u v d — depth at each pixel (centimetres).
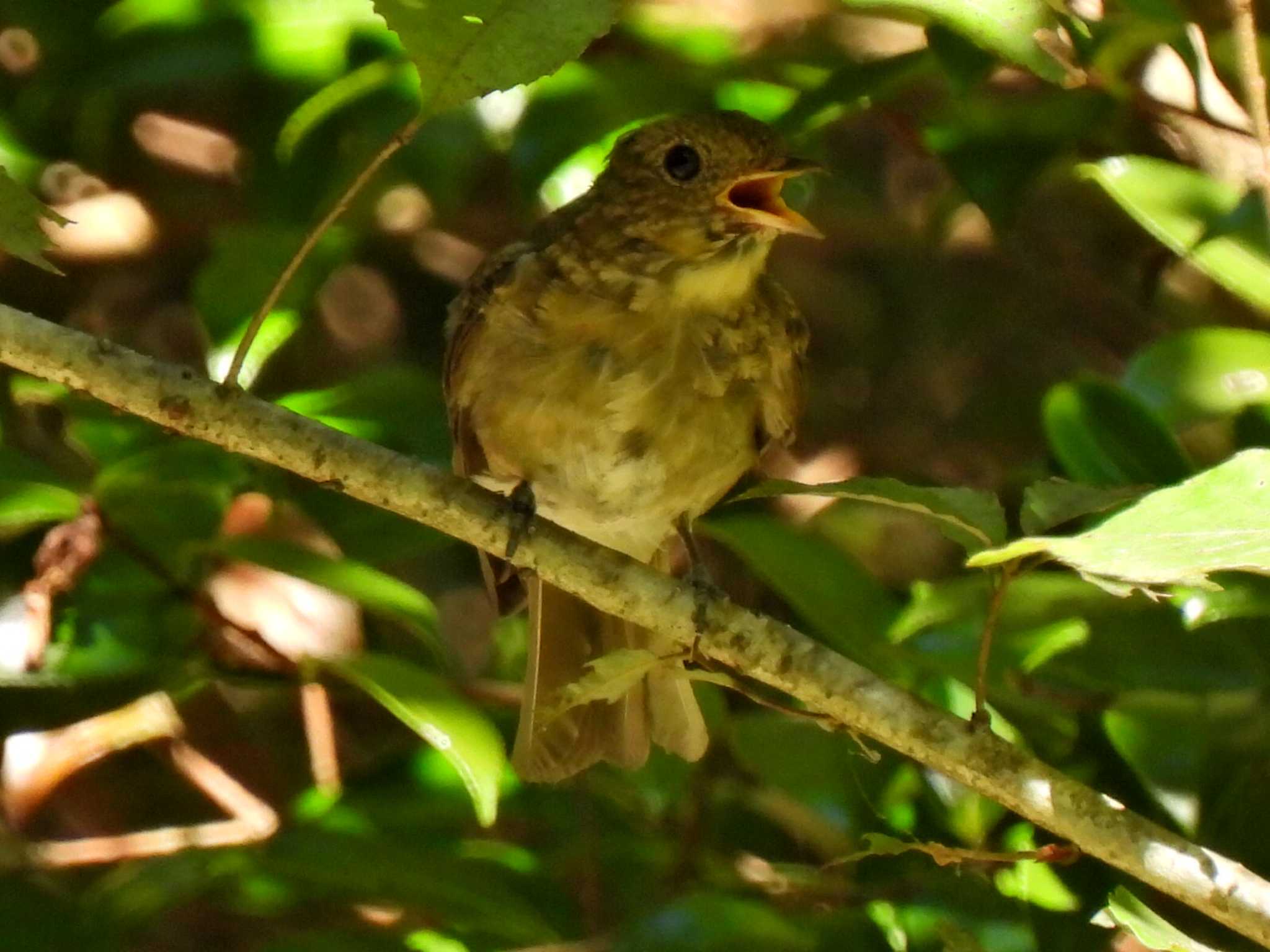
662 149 914
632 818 1062
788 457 1311
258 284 945
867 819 923
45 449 1151
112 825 1248
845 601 902
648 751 934
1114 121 1002
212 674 948
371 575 898
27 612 916
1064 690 884
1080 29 862
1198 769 862
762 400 955
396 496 756
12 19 1145
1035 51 759
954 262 1470
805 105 959
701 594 759
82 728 1023
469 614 1416
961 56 881
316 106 980
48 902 930
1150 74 1012
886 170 1406
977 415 1427
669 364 926
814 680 731
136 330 1371
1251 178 936
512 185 1340
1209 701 877
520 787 1061
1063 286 1429
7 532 1016
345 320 1425
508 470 967
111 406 752
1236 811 860
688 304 924
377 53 1075
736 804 1091
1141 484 841
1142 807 871
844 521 1185
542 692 953
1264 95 788
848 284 1507
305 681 947
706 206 912
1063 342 1432
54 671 911
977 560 596
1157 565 560
